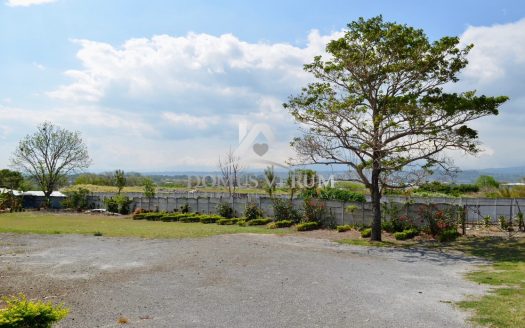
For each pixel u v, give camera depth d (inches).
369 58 713.6
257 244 677.3
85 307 319.3
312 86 767.1
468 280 426.6
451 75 719.7
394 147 730.8
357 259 553.3
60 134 1929.1
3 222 1084.5
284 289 379.6
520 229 827.4
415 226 832.3
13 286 382.9
